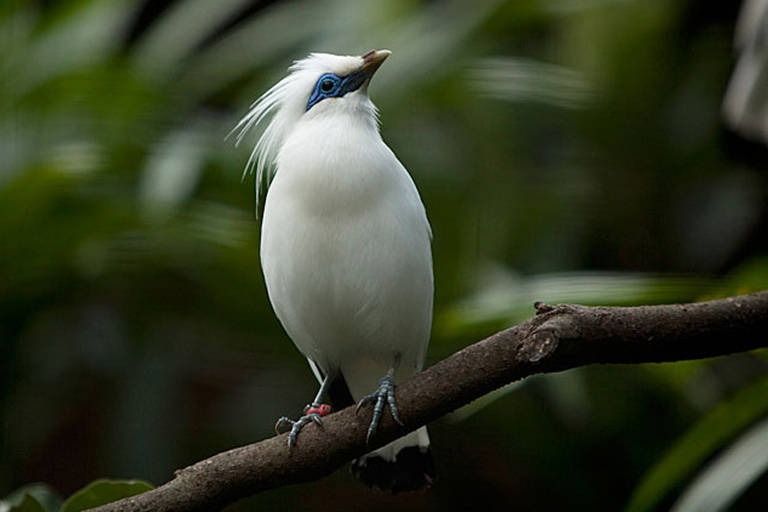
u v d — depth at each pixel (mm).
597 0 10633
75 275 10289
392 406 5820
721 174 12008
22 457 11484
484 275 10086
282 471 5863
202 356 10609
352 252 6902
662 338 5387
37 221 9711
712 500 6477
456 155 10781
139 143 10297
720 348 5457
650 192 11664
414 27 10688
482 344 5688
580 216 11148
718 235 11805
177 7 12586
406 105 10391
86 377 11156
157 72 11016
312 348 7668
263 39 11477
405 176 7133
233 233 9523
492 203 10797
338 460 5938
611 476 11180
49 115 10453
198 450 11445
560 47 11656
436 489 12375
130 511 5707
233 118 10406
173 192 9516
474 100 10820
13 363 10523
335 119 7227
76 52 10867
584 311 5441
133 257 9977
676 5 11703
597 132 11406
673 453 7051
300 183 6906
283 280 7148
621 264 11648
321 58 7742
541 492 12180
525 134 11156
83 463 12852
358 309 7148
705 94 11922
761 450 6602
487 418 11266
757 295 5434
